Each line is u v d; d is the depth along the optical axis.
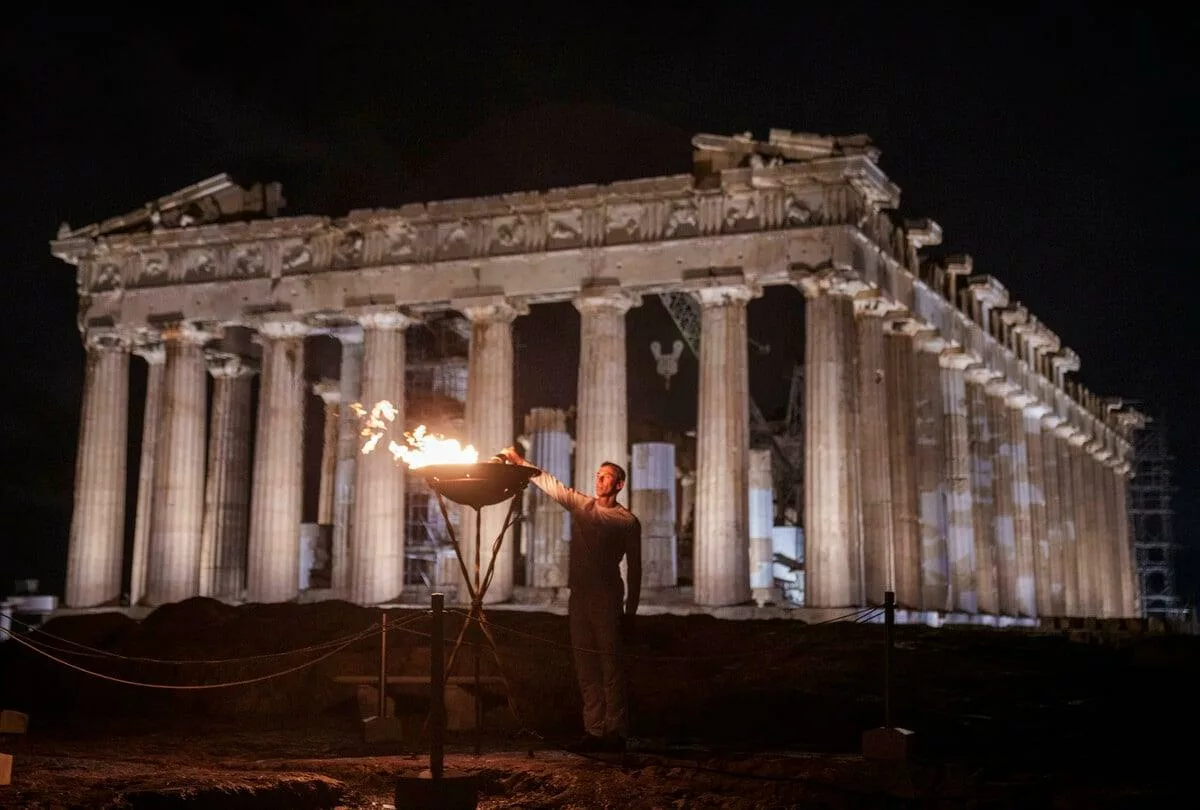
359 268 53.31
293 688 32.69
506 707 28.31
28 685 35.91
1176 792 17.58
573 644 20.62
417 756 21.14
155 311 56.75
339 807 17.72
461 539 51.09
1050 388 71.06
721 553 46.72
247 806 16.58
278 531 53.75
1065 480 73.75
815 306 46.81
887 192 48.56
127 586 76.94
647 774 18.69
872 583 47.47
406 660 31.62
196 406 56.47
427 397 66.06
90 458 57.22
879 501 47.94
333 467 67.56
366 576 51.75
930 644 36.12
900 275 51.34
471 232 51.84
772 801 17.33
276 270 54.84
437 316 61.72
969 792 17.75
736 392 47.66
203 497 61.41
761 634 36.91
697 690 30.41
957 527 55.00
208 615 41.16
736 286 47.66
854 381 46.97
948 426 56.12
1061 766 20.45
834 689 30.52
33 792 16.25
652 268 48.84
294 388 54.69
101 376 57.84
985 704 28.69
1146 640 33.81
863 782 18.22
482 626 18.81
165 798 15.95
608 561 20.42
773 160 47.28
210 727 29.91
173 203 57.78
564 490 20.53
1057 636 38.53
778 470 72.56
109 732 29.09
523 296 50.88
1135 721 26.12
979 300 60.31
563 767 18.98
